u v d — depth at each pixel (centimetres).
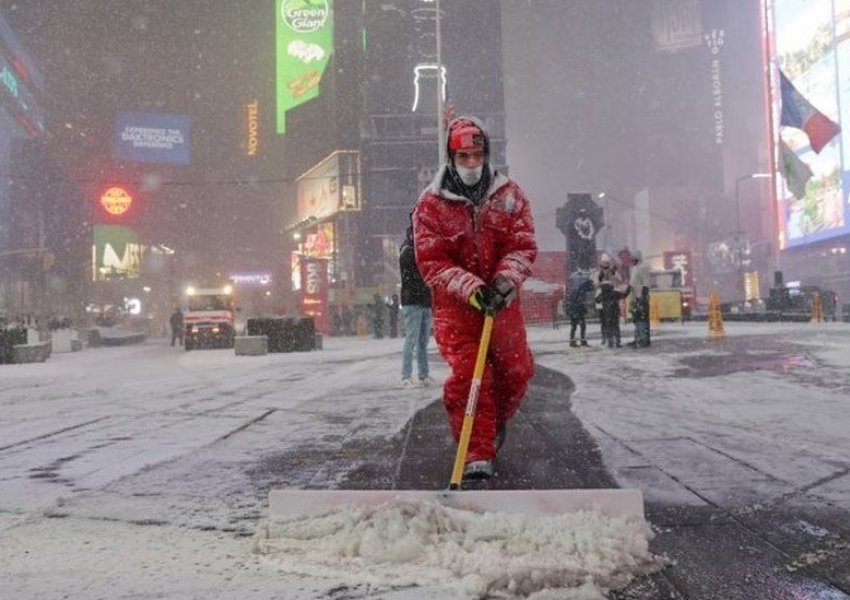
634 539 260
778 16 6297
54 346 2820
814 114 2959
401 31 6069
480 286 339
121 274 8231
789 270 7875
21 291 7519
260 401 765
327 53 8131
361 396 764
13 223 8075
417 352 848
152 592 235
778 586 234
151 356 2128
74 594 234
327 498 291
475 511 285
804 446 441
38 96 10175
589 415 572
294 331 1906
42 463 458
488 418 366
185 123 11069
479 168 368
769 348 1122
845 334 1429
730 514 308
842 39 5341
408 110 6016
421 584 235
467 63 6031
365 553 256
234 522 316
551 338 1714
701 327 2091
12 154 8338
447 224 368
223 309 2542
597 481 366
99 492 373
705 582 237
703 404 613
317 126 6650
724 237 10331
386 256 5838
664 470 387
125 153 10706
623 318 2609
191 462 448
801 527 290
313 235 6675
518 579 231
